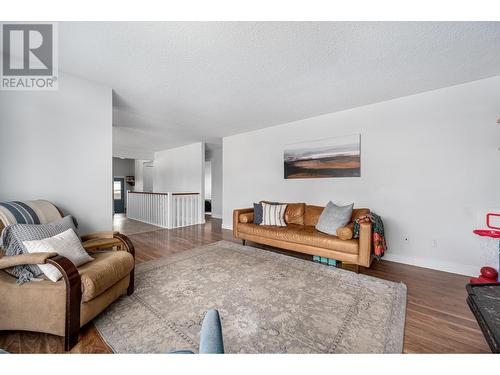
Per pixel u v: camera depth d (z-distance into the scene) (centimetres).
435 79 237
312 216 337
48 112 217
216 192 727
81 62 208
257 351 132
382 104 299
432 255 263
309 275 240
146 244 371
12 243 154
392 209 291
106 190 259
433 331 150
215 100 301
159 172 772
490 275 201
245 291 204
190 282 222
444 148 256
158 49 187
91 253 193
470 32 161
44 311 135
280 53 191
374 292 203
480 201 237
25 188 204
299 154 386
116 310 173
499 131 227
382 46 179
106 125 258
